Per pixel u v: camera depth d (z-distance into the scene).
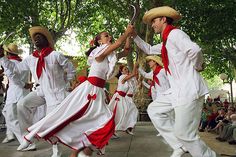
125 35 4.14
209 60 24.11
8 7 13.44
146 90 12.61
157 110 4.70
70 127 4.05
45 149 5.54
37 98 5.23
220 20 14.58
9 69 5.38
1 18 13.92
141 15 13.86
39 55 4.98
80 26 18.45
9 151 5.39
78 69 23.52
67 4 16.30
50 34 4.99
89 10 17.69
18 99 5.89
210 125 12.20
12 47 6.05
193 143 3.88
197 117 3.94
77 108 4.09
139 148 5.72
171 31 4.01
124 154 5.18
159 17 4.17
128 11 15.24
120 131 8.10
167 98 4.68
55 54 4.91
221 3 14.57
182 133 3.89
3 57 5.32
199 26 14.95
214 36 14.88
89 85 4.17
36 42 4.94
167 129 4.61
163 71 6.60
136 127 9.47
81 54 23.22
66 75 5.04
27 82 5.99
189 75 3.93
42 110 5.50
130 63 14.67
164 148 5.73
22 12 13.80
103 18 19.61
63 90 5.01
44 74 4.95
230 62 24.34
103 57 4.18
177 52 3.96
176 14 4.14
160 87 6.64
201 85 3.94
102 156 4.98
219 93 25.75
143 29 14.05
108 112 4.20
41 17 17.06
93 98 4.13
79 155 4.06
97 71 4.19
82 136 4.04
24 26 14.23
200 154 3.89
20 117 5.30
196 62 3.88
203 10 14.48
